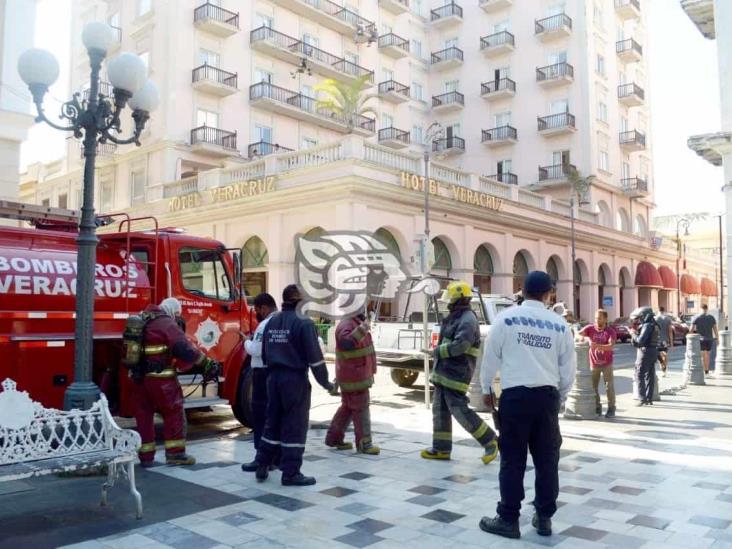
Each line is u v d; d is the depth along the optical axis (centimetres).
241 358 912
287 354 618
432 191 2577
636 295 4372
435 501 562
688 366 1502
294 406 614
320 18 3378
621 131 4219
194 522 504
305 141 3344
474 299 1273
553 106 3803
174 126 2836
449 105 4069
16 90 1384
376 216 2372
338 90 3122
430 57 4253
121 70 671
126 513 527
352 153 2284
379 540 466
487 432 699
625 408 1134
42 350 725
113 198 3231
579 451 772
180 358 686
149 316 697
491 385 497
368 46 3709
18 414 488
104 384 811
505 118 3975
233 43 3016
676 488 608
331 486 611
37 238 760
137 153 3020
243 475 653
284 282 2458
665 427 938
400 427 934
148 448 691
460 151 4088
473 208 2794
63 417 511
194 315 876
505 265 3059
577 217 3622
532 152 3847
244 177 2664
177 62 2830
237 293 934
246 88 3067
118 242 870
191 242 891
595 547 454
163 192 2872
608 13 4109
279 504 552
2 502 556
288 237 2464
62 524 499
